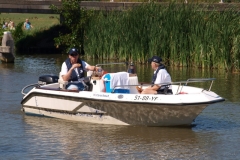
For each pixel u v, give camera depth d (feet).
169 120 46.26
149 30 97.45
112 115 47.14
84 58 109.91
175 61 93.76
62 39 116.16
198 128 46.78
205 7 100.37
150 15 97.86
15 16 193.16
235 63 86.63
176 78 78.48
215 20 90.74
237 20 89.40
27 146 41.06
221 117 51.13
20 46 122.31
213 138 43.52
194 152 39.75
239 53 86.53
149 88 46.98
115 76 47.42
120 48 102.83
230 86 70.13
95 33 108.47
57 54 117.60
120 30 103.04
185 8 94.94
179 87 47.47
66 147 40.86
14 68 89.86
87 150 40.11
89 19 114.21
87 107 47.55
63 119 49.83
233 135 44.42
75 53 49.29
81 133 44.91
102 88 47.55
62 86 49.73
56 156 38.63
